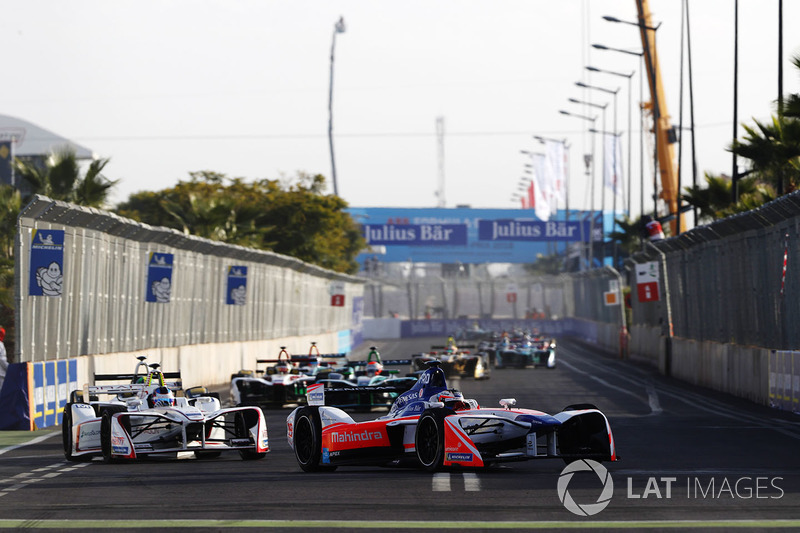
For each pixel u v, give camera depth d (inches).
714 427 3166.8
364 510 1569.9
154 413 2336.4
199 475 2090.3
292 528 1417.3
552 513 1528.1
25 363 3348.9
